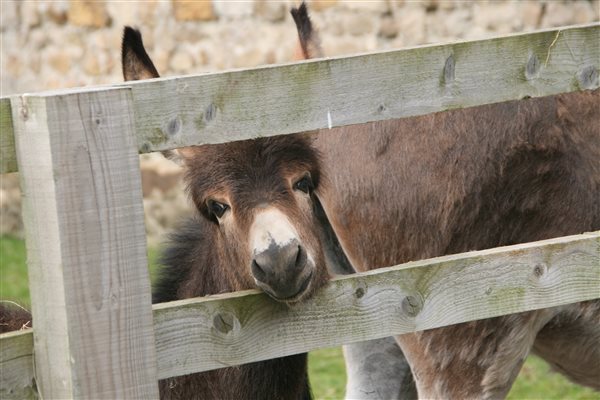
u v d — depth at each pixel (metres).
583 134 8.44
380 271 6.58
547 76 6.90
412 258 8.91
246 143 7.25
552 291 7.04
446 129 8.62
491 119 8.48
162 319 5.97
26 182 5.57
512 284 6.91
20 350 5.67
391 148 8.89
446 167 8.62
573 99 8.45
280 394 8.14
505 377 8.74
